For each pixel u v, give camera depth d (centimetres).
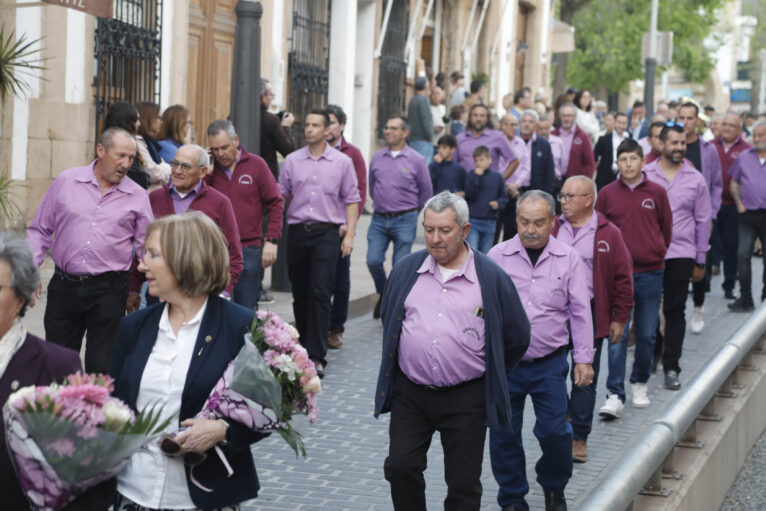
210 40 1638
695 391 551
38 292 455
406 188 1169
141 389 388
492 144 1443
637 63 4238
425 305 521
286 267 1270
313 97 2062
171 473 382
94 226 683
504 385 513
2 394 350
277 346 385
